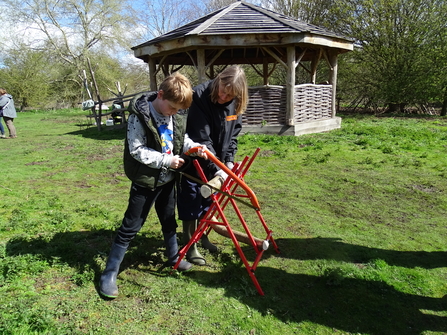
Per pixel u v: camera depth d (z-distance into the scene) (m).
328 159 7.32
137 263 3.24
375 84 17.23
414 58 15.70
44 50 29.31
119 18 28.94
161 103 2.52
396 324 2.47
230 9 10.43
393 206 4.72
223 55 13.16
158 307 2.60
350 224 4.14
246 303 2.66
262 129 9.93
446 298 2.76
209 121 2.94
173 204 3.04
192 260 3.23
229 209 4.67
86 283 2.88
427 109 17.95
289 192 5.33
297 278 3.00
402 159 7.23
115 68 31.94
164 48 9.73
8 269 2.98
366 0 15.83
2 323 2.32
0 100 12.13
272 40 9.05
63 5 28.14
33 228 4.02
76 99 33.00
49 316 2.39
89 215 4.50
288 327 2.42
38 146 10.41
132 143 2.51
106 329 2.35
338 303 2.68
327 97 11.26
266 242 2.90
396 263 3.27
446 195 5.11
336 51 11.14
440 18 15.16
